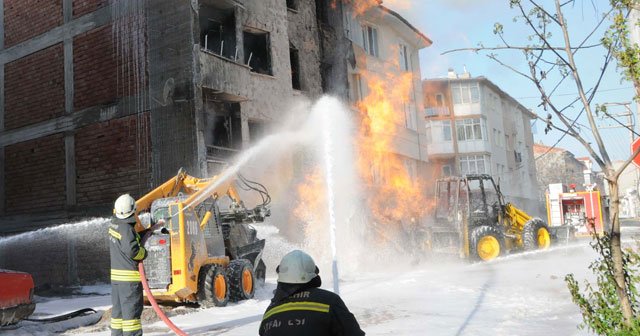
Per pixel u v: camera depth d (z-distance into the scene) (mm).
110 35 17938
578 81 3387
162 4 16891
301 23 21953
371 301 9352
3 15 21000
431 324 6965
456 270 13859
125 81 17359
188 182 10516
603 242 3662
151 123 16594
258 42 20156
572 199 23375
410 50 32125
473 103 46469
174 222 8844
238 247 11180
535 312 7625
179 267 8695
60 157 18609
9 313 7262
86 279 17359
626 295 3465
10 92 20359
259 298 10641
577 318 7047
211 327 7504
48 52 19484
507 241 16391
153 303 5871
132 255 6035
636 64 3180
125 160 17016
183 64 16234
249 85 18250
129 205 6238
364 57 26141
